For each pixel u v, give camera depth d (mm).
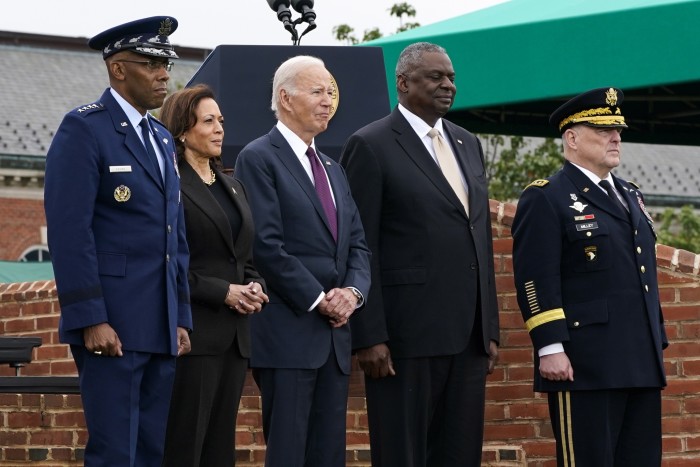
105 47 5934
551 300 6965
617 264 6996
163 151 6008
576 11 9727
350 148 7043
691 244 24328
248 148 6777
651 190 45938
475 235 6934
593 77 9531
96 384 5688
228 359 6332
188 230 6289
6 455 8688
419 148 6984
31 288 9820
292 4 8672
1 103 45000
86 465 5691
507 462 8094
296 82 6789
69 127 5754
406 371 6801
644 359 6930
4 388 7832
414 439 6820
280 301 6574
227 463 6375
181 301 5988
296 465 6500
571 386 6926
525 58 9727
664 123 12547
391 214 6902
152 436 5824
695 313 8289
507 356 8328
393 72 10023
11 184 43531
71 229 5625
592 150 7129
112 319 5703
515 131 12133
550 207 7055
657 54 9367
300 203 6660
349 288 6602
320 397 6648
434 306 6793
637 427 7016
